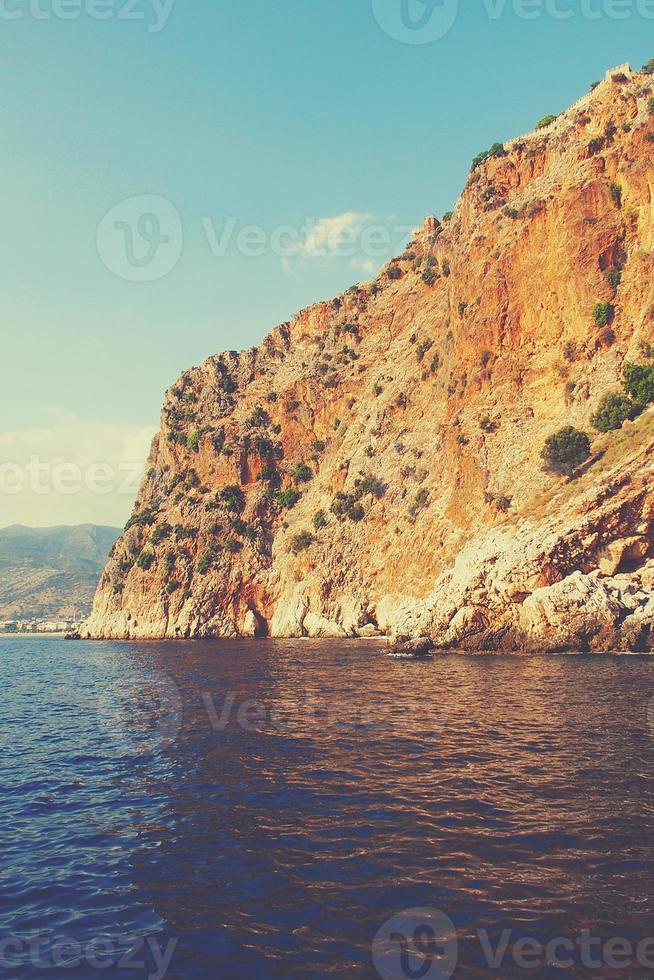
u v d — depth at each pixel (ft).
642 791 48.57
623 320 216.33
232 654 199.31
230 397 400.47
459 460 236.22
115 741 75.92
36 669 186.91
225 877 37.58
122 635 340.39
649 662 130.11
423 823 43.96
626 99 240.32
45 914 34.19
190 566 335.26
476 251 260.21
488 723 75.31
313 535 303.27
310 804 49.11
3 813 50.44
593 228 222.89
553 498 186.60
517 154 270.67
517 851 38.86
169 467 399.65
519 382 237.04
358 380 349.20
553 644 156.04
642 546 165.89
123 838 44.42
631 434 185.68
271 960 29.17
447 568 219.20
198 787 55.01
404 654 168.45
